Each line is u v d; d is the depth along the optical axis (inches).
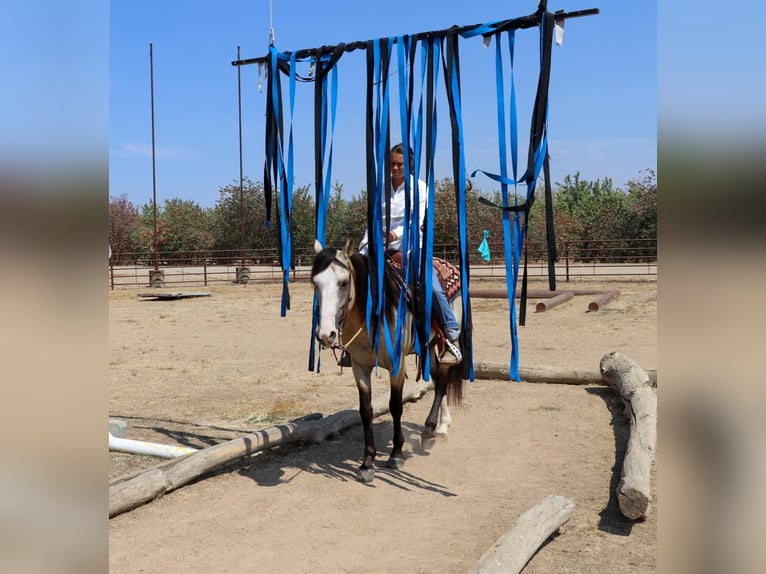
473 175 168.9
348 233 1323.8
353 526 153.3
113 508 157.2
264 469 195.2
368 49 177.9
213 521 156.6
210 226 1533.0
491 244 1023.0
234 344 440.5
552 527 141.6
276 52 192.7
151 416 258.4
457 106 168.7
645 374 257.3
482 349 393.1
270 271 1046.4
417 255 178.5
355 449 215.3
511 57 162.7
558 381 298.2
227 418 255.1
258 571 131.1
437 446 215.6
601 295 663.8
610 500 165.8
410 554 138.1
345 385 309.4
